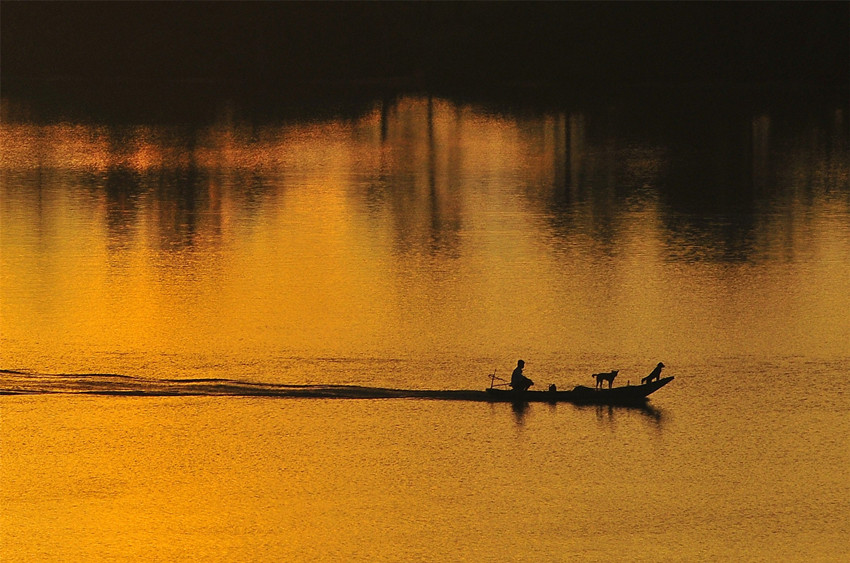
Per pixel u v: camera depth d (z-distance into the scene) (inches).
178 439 4446.4
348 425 4562.0
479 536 3794.3
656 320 5733.3
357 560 3661.4
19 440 4424.2
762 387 4881.9
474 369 5093.5
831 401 4741.6
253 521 3887.8
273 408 4707.2
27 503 3991.1
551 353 5285.4
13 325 5620.1
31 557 3668.8
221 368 5098.4
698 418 4603.8
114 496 4040.4
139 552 3695.9
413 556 3681.1
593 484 4121.6
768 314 5821.9
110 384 4926.2
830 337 5457.7
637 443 4407.0
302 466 4252.0
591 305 5999.0
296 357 5226.4
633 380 4960.6
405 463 4274.1
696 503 3991.1
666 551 3710.6
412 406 4722.0
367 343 5403.5
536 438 4453.7
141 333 5521.7
